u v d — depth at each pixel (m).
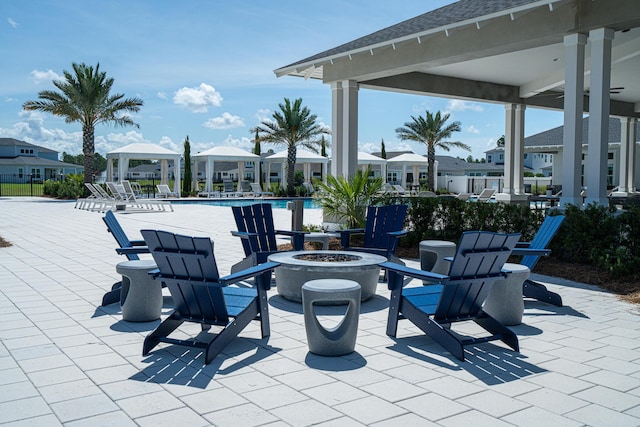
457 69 12.83
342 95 12.42
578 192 8.43
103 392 3.28
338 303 5.61
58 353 4.02
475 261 3.93
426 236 9.43
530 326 4.86
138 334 4.52
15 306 5.47
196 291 3.97
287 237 11.06
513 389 3.38
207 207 22.36
